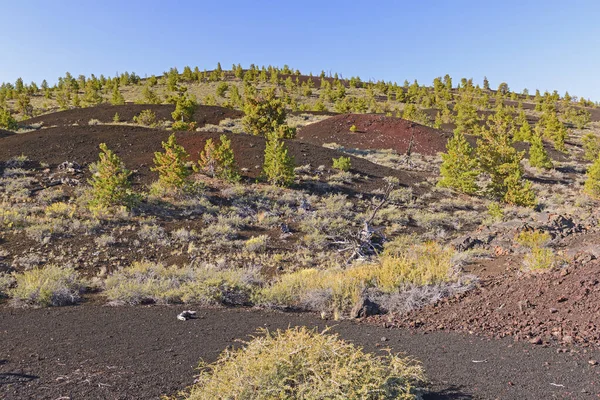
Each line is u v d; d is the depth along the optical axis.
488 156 29.53
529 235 13.52
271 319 8.62
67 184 22.83
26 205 19.41
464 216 24.39
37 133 31.42
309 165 30.27
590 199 30.11
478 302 8.64
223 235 18.61
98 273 14.03
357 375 3.81
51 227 17.08
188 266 14.88
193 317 8.75
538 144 41.66
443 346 6.36
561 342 6.19
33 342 6.82
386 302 9.43
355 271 11.59
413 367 4.21
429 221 22.83
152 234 17.86
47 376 5.22
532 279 8.91
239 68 129.50
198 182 24.02
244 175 27.17
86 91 91.38
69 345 6.65
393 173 32.44
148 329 7.70
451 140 31.56
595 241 12.31
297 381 3.74
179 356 6.06
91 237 16.97
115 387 4.87
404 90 130.38
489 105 100.81
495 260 12.41
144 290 10.88
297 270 15.20
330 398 3.59
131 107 58.94
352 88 126.25
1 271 13.40
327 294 10.14
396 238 19.69
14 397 4.57
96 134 31.64
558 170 43.03
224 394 3.77
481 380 4.89
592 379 4.80
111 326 7.94
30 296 10.14
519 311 7.73
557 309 7.34
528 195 27.36
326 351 3.96
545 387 4.66
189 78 122.44
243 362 3.99
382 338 6.87
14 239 15.93
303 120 63.31
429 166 39.66
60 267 13.99
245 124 43.44
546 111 89.69
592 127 80.38
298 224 21.08
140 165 26.66
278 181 26.33
